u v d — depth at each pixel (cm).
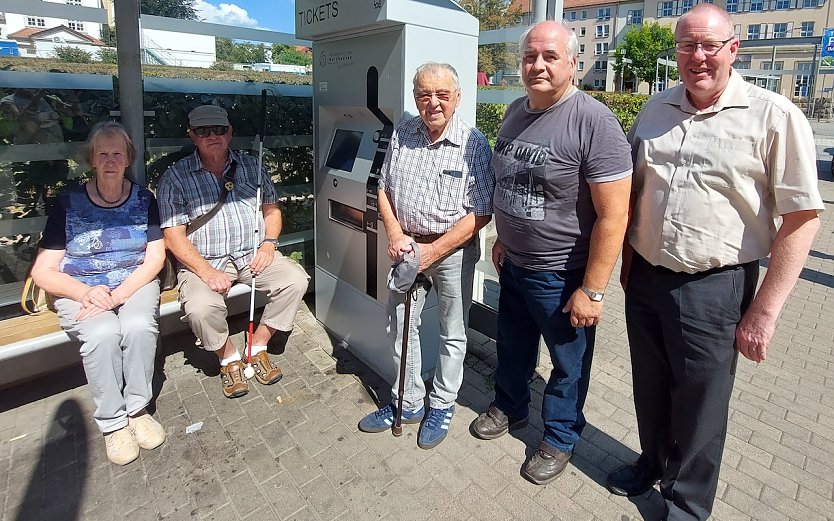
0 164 300
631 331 211
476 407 292
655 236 186
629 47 4941
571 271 212
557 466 236
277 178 414
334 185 330
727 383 188
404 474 241
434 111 222
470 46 289
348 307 342
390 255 246
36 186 313
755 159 164
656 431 219
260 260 310
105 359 245
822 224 733
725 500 226
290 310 313
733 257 174
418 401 271
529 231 209
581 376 229
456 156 233
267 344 342
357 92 299
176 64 364
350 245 328
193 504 224
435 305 308
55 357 310
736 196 169
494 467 246
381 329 313
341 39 302
